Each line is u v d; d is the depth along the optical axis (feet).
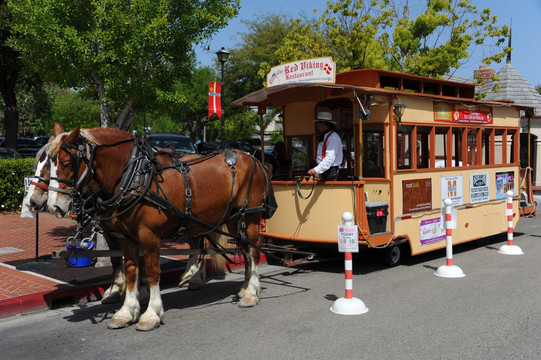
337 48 64.85
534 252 31.12
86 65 25.16
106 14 24.45
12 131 81.66
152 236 17.21
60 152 15.70
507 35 61.98
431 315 18.39
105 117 27.78
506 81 83.10
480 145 32.50
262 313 19.02
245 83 133.28
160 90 26.76
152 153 17.70
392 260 26.96
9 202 45.83
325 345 15.47
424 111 27.86
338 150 25.14
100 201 16.66
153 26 24.30
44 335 16.89
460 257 29.91
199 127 150.82
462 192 30.73
